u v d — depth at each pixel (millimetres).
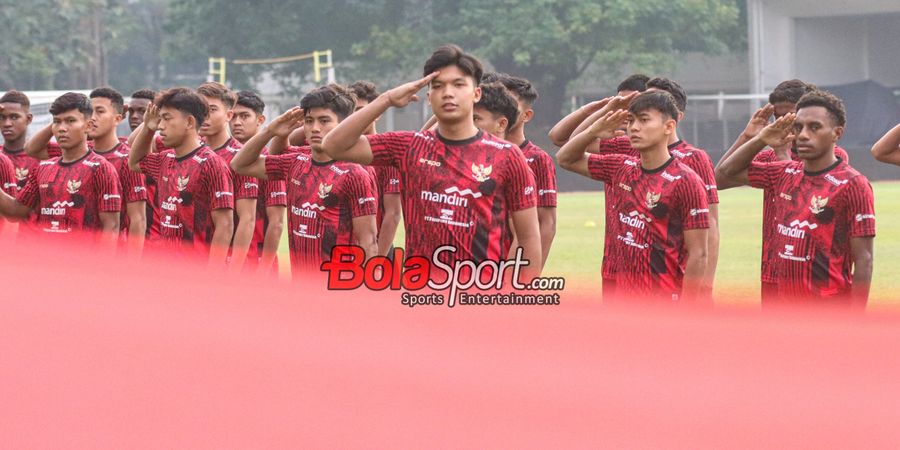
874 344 11805
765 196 15828
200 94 19047
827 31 108812
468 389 10398
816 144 14320
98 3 112625
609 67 104688
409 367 10336
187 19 110375
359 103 19266
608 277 15578
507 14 98875
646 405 10250
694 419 10141
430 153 12391
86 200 18578
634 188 14555
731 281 27781
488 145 12359
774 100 16656
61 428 10039
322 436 10148
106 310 11719
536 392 10219
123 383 10680
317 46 107688
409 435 9945
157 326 11312
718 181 16031
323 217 16125
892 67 110312
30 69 105062
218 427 10320
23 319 11562
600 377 10555
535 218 12586
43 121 49719
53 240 18406
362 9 105125
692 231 14062
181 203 17984
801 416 10383
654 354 10992
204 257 17953
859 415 10117
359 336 11062
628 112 14680
